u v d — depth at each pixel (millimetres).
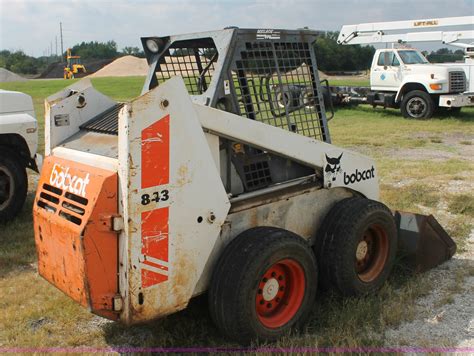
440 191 7770
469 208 6883
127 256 3180
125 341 3896
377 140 12750
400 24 19281
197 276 3502
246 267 3441
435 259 5156
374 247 4633
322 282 4367
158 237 3266
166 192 3256
